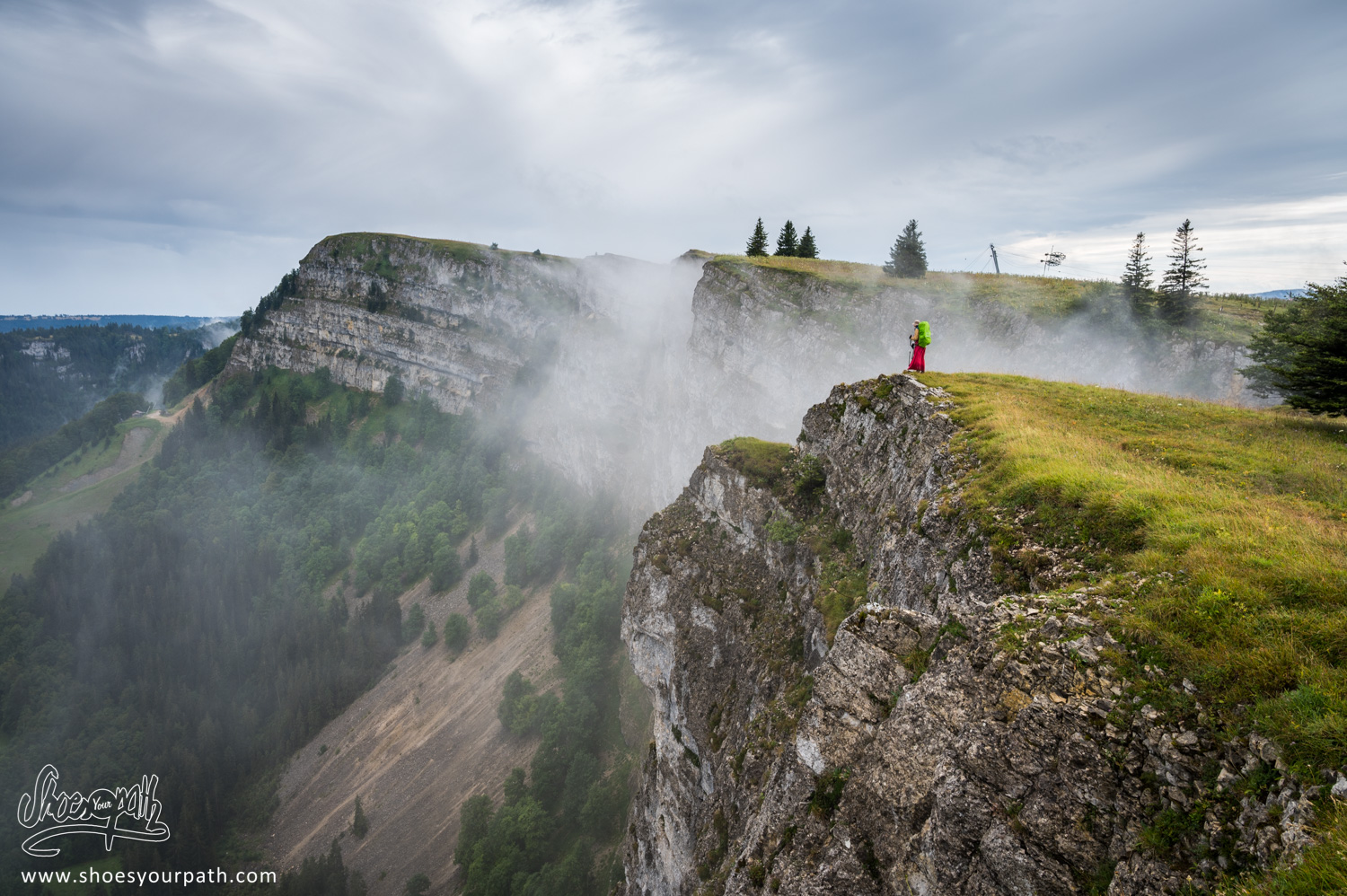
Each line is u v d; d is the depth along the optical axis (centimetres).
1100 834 922
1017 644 1155
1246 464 1830
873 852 1259
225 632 13750
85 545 17325
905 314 7400
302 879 7794
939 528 1934
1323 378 2242
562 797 7612
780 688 2866
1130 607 1141
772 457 4069
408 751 10081
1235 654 956
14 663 13000
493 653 11625
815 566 3012
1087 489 1616
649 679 4362
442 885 7662
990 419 2295
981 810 1041
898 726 1295
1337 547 1170
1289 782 791
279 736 10919
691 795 3578
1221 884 775
